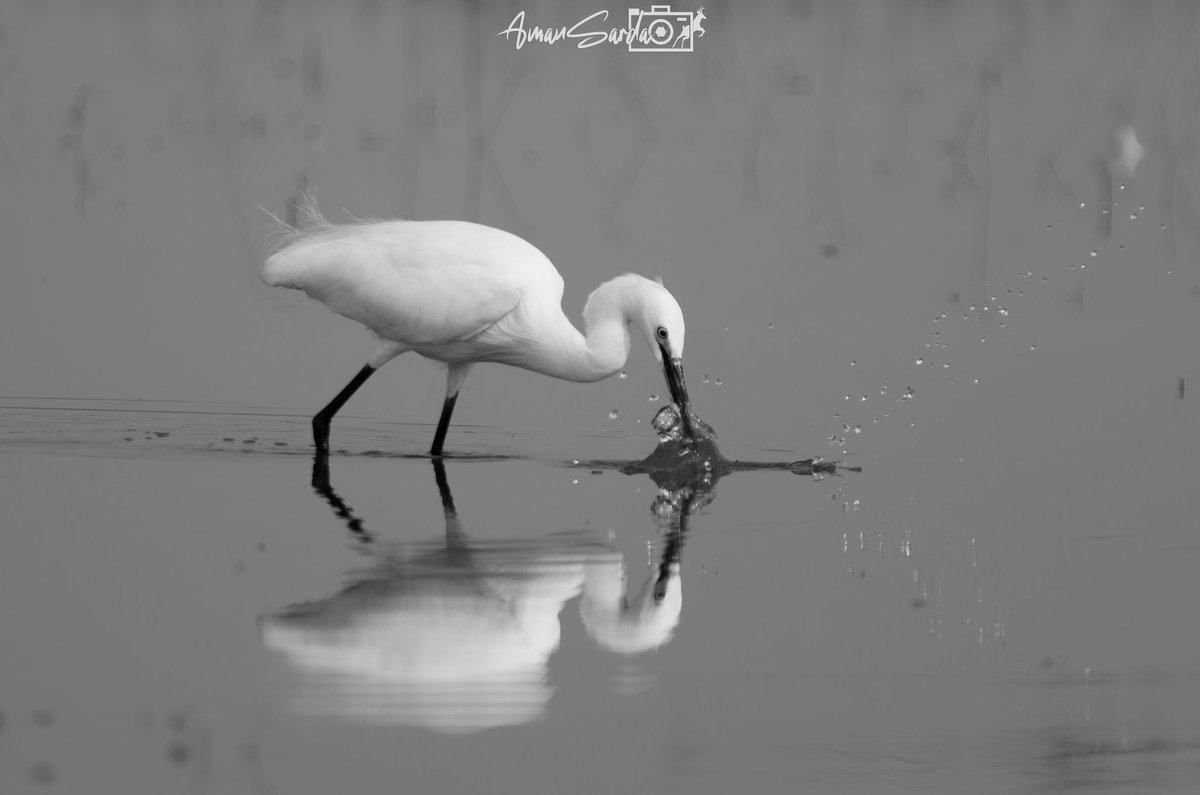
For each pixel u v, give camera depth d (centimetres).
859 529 1183
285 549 1095
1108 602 1021
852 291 1945
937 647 940
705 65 2891
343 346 1816
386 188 2245
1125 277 2009
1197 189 2341
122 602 979
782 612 997
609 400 1642
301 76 2786
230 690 849
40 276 1948
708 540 1149
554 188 2298
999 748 805
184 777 754
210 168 2347
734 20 3186
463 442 1476
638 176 2372
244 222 2136
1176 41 3052
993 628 970
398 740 800
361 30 3042
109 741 791
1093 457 1396
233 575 1034
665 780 762
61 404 1550
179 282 1959
